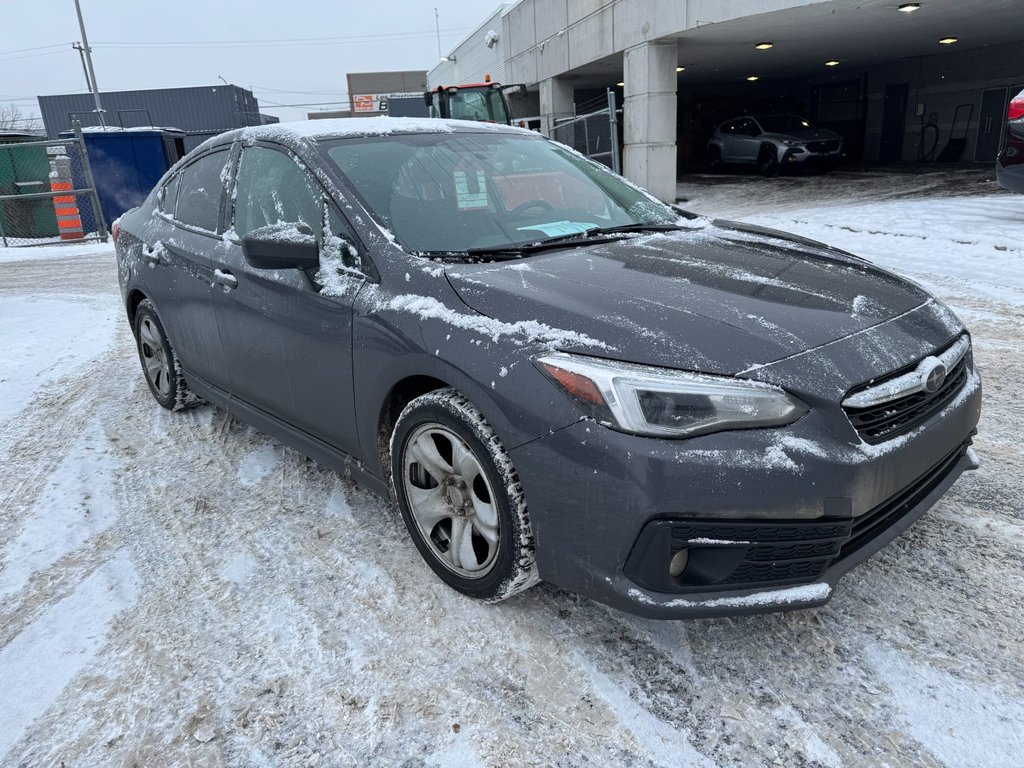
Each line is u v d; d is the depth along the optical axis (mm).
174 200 4043
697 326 2057
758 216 11961
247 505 3166
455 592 2477
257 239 2543
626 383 1902
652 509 1860
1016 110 8336
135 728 1970
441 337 2242
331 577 2604
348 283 2615
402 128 3264
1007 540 2607
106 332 6566
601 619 2316
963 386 2391
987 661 2051
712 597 1937
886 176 16250
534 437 2012
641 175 15211
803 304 2232
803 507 1886
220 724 1969
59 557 2832
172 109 31188
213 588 2576
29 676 2189
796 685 2010
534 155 3406
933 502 2289
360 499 3170
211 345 3496
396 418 2607
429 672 2121
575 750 1836
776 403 1896
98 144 15859
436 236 2693
